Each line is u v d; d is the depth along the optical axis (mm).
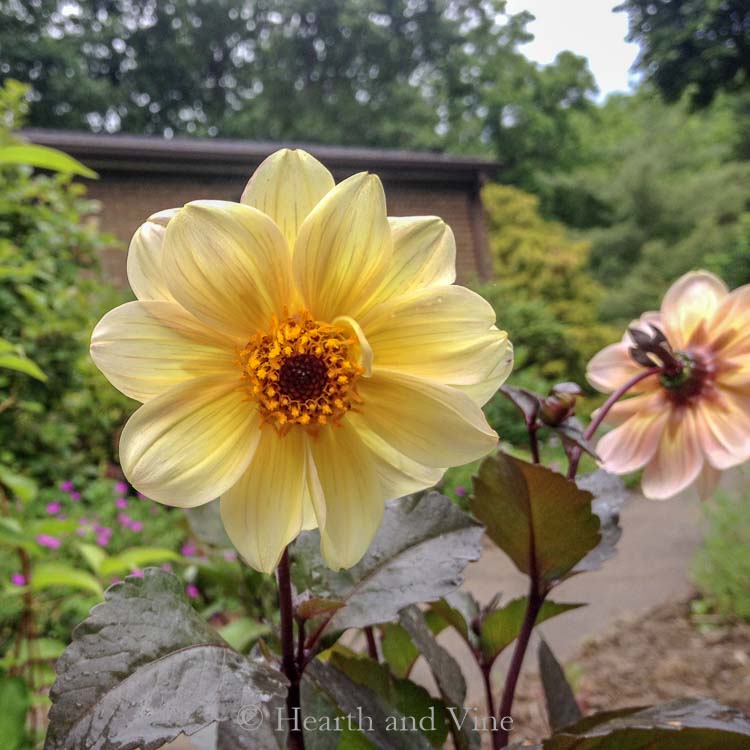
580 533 223
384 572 208
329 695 192
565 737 192
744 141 4812
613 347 291
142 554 426
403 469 190
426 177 2309
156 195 1933
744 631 771
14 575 653
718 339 259
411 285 188
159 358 179
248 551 179
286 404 178
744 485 941
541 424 228
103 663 159
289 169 183
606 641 780
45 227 1030
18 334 955
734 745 194
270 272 180
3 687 355
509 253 3158
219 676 162
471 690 646
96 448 1177
